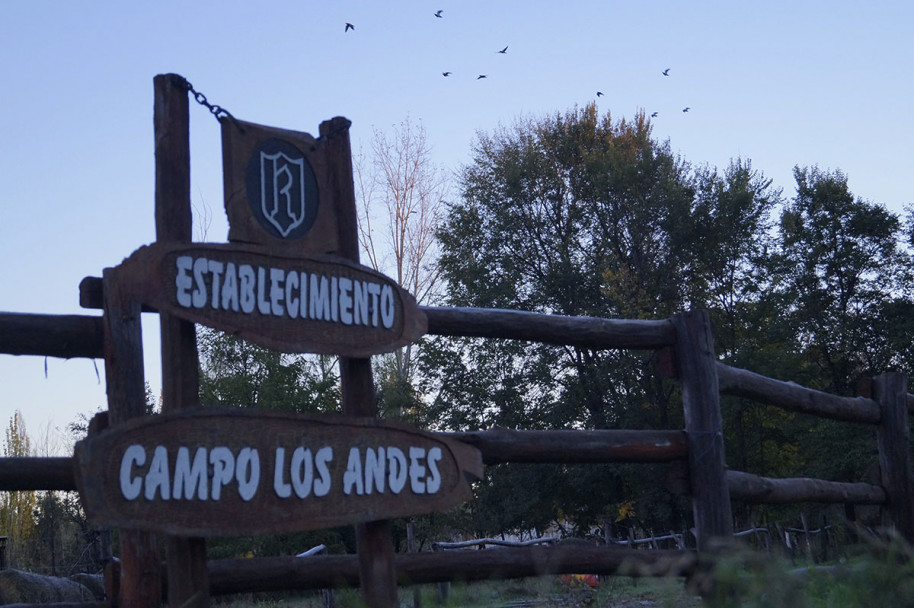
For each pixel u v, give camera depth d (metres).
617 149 38.69
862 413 7.82
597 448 5.66
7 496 27.70
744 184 37.50
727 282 38.38
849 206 38.25
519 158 39.94
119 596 4.20
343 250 4.97
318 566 4.77
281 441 4.39
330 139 5.04
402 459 4.80
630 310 35.22
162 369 4.32
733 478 6.06
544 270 37.88
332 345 4.70
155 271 4.22
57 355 4.20
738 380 6.46
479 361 36.72
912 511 7.82
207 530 4.09
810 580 4.30
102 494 3.83
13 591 9.25
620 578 6.86
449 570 5.07
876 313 37.72
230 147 4.57
